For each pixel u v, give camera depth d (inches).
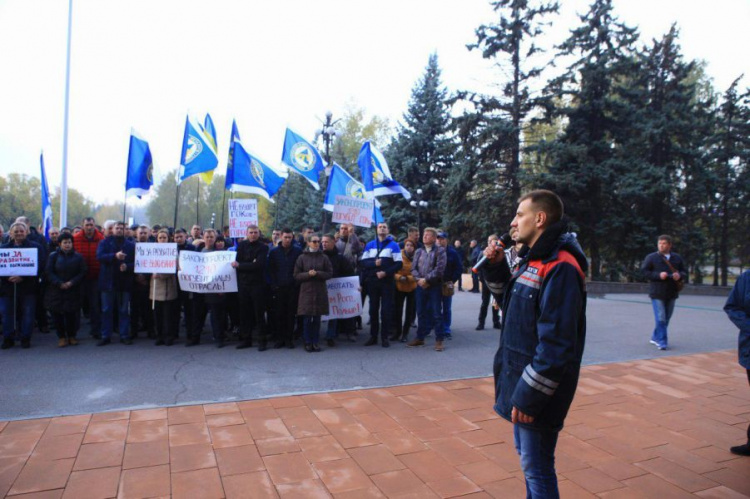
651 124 828.0
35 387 200.4
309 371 234.7
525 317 86.5
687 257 927.7
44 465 130.6
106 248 289.4
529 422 81.6
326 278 280.1
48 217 435.5
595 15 835.4
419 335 303.0
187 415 169.5
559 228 85.8
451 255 326.3
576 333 79.8
